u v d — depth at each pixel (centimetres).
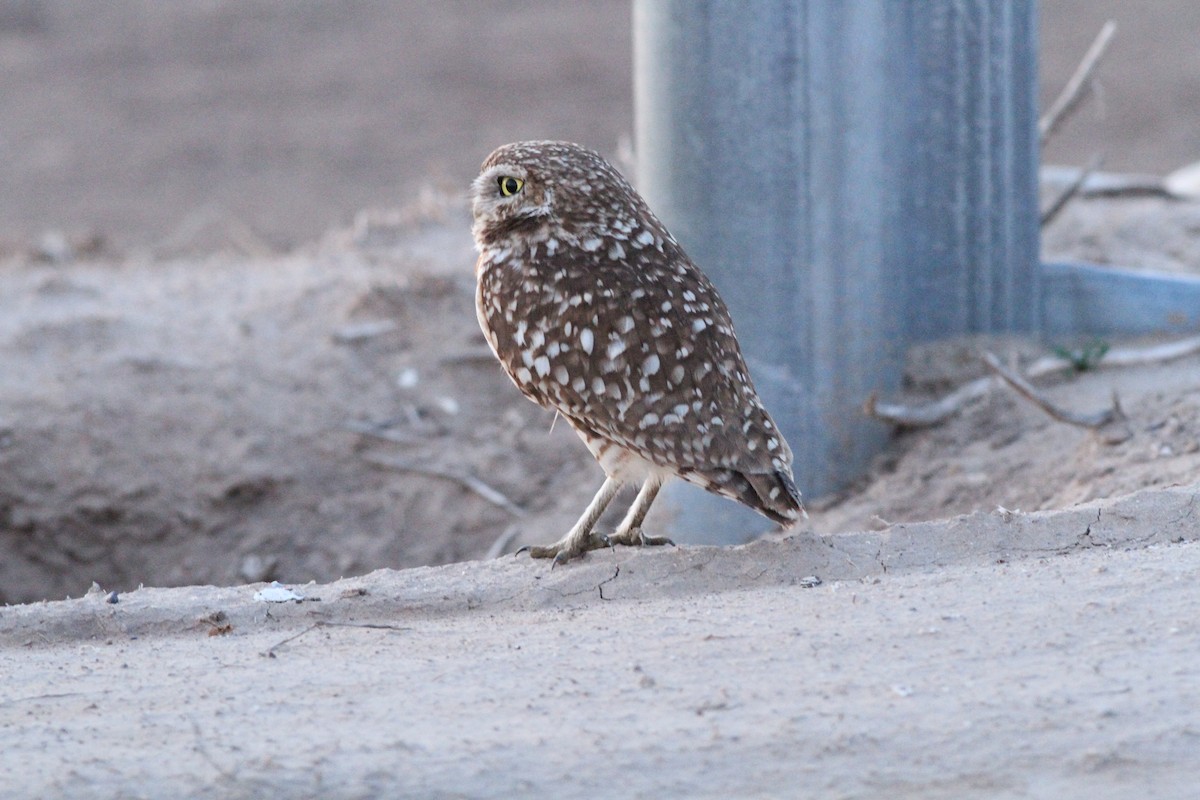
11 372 1455
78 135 3381
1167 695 602
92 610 814
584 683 664
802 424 1211
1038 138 1323
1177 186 2052
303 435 1428
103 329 1544
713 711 621
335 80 3784
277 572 1339
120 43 4141
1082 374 1262
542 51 4000
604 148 3103
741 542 1191
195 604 822
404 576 859
